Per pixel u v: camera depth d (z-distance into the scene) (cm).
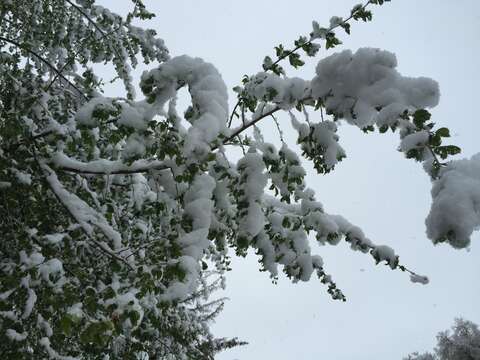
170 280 198
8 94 359
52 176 250
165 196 227
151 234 307
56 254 223
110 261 243
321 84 167
